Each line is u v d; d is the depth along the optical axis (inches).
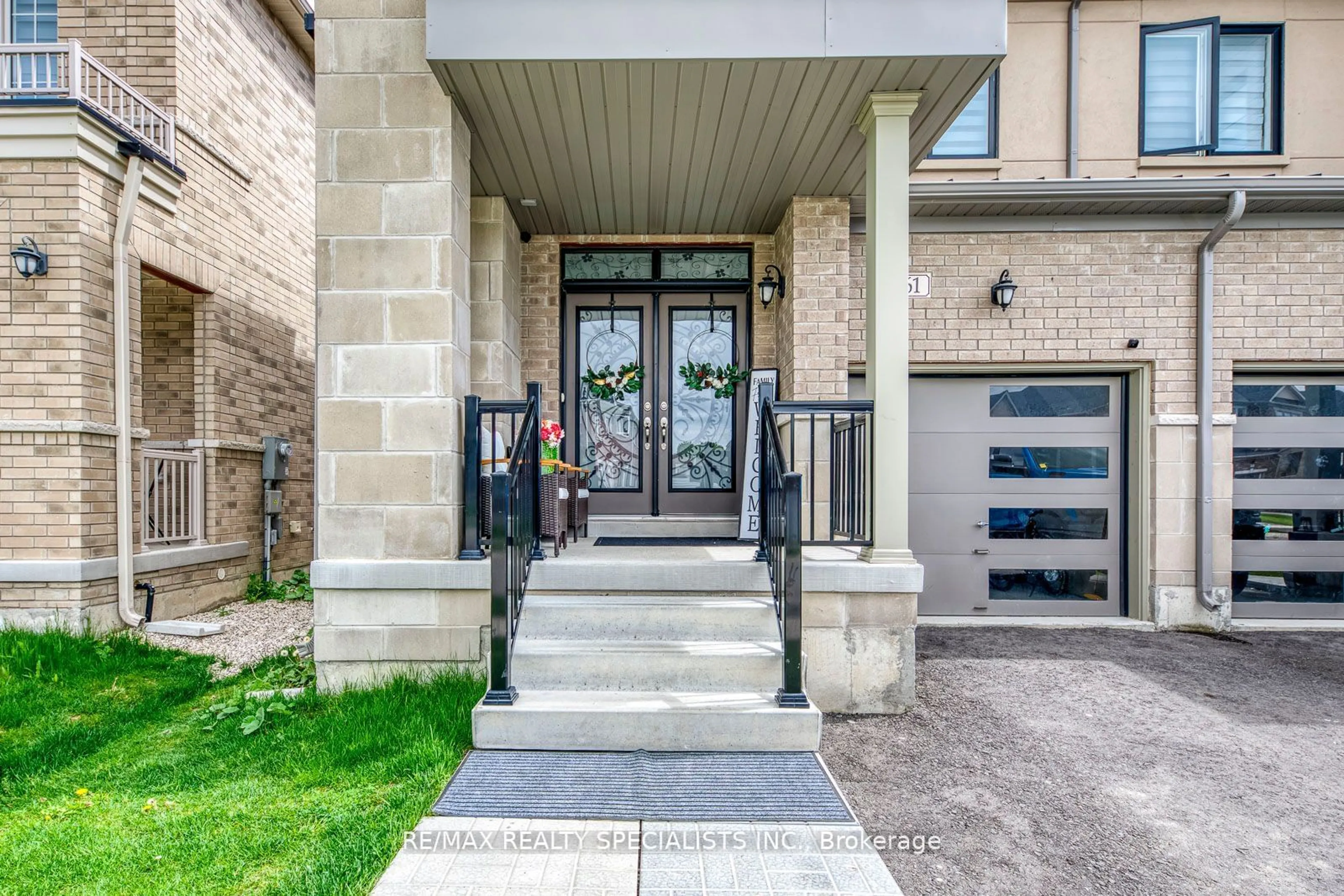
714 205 203.9
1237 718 144.8
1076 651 197.5
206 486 240.4
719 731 116.4
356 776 108.0
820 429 196.9
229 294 251.3
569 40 131.0
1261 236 223.9
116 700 146.2
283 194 290.4
